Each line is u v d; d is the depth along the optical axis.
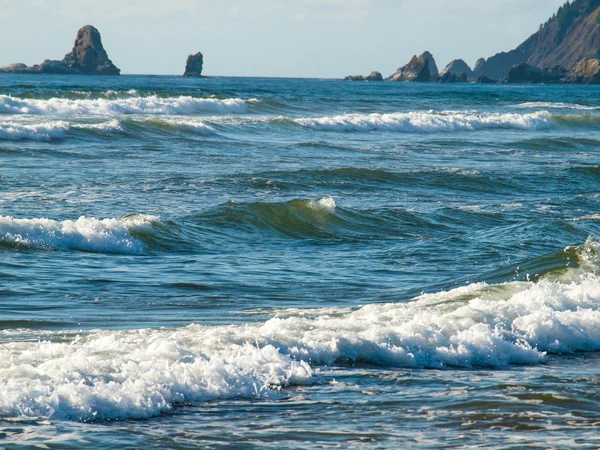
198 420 17.17
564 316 27.59
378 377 21.19
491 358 23.75
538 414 18.20
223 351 21.27
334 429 16.78
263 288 36.62
